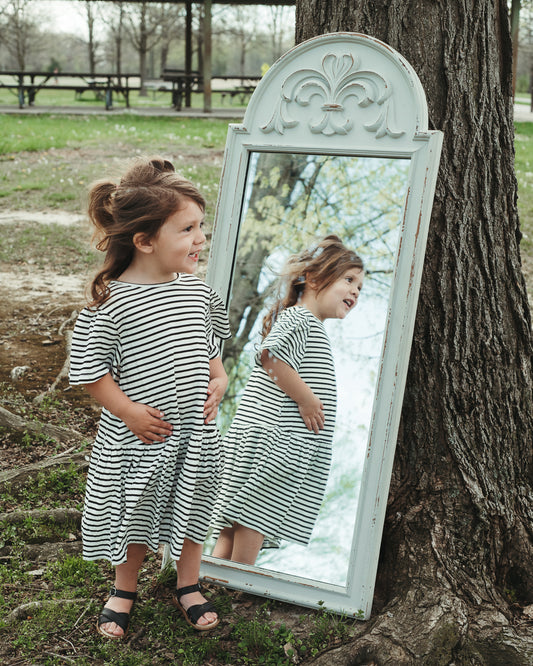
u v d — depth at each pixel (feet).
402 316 8.77
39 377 16.72
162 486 8.37
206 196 33.22
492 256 10.10
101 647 8.51
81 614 9.07
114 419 8.39
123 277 8.40
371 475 8.86
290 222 9.72
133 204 7.95
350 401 9.10
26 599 9.43
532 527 9.96
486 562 9.51
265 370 9.79
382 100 8.95
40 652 8.48
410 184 8.76
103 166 41.68
